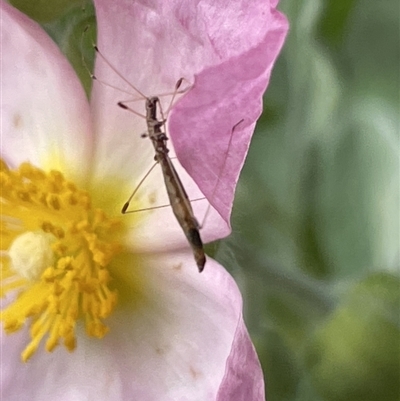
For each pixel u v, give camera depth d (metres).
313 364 0.07
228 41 0.05
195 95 0.05
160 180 0.06
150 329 0.06
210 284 0.06
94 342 0.07
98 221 0.06
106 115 0.06
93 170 0.07
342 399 0.07
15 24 0.06
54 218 0.06
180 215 0.06
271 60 0.05
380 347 0.06
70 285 0.06
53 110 0.06
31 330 0.07
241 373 0.06
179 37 0.06
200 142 0.05
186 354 0.06
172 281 0.06
